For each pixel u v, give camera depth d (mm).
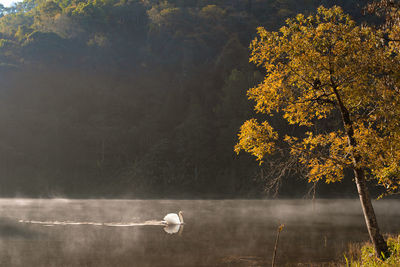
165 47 171250
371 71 13250
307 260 16078
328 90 14422
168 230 25906
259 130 14359
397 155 12875
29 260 16625
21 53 161000
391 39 13516
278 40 13953
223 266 15375
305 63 13383
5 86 146375
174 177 104375
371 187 68688
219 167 103625
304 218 34125
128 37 186250
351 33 13281
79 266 15539
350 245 19234
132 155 122000
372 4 14656
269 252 17953
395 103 12656
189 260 16469
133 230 25875
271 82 14453
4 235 23234
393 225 27422
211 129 113438
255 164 90000
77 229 26125
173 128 133625
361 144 13078
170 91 146000
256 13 171125
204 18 172375
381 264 12203
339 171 13664
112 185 108750
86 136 127750
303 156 14289
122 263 16094
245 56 132875
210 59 156250
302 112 14539
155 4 197250
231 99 111500
